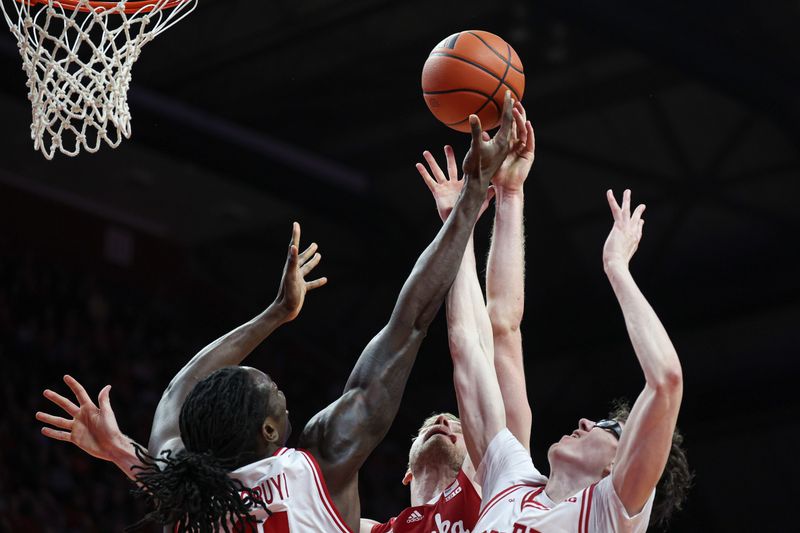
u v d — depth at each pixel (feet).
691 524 46.68
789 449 45.16
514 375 9.48
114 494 36.73
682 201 43.37
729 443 46.26
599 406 47.93
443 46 9.75
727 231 43.55
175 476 6.72
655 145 42.24
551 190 44.88
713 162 41.91
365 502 43.57
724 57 36.94
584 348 47.24
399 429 50.37
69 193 44.93
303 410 48.57
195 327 48.03
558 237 45.88
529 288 47.44
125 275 46.37
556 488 8.11
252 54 39.37
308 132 43.68
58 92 12.19
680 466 8.63
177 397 8.11
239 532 7.06
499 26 38.93
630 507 7.32
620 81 40.22
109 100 12.43
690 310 45.24
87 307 43.86
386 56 40.11
